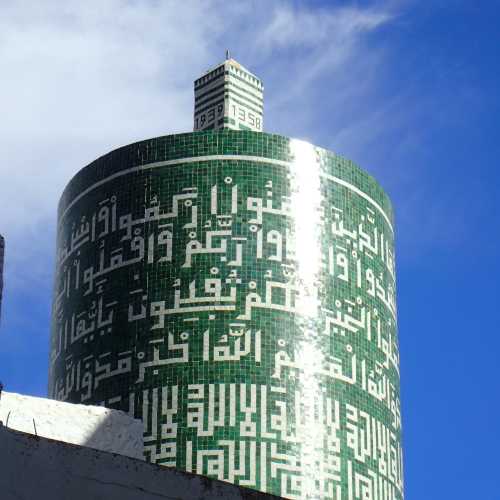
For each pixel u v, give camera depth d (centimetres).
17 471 1941
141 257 4350
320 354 4262
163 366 4209
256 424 4138
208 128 4772
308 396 4203
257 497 2112
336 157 4531
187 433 4128
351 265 4431
